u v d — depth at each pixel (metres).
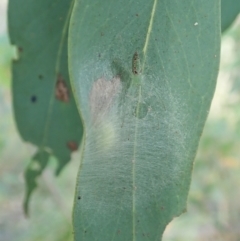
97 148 0.15
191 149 0.15
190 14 0.16
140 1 0.15
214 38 0.15
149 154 0.15
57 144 0.25
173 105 0.16
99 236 0.15
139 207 0.15
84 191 0.15
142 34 0.16
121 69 0.15
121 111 0.15
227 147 0.61
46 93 0.24
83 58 0.15
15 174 0.68
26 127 0.24
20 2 0.22
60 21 0.22
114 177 0.15
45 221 0.55
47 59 0.23
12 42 0.22
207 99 0.15
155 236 0.15
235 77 0.58
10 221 0.65
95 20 0.15
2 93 0.60
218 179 0.62
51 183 0.49
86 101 0.15
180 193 0.15
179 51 0.16
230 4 0.21
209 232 0.62
